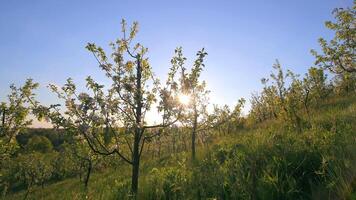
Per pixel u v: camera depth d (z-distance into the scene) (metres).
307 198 5.10
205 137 19.52
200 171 7.52
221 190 5.73
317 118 13.23
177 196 6.72
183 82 8.85
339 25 12.01
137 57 8.93
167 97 8.55
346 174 4.62
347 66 12.00
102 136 8.77
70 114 8.02
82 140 8.79
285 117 13.88
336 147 6.02
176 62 8.85
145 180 9.12
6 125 14.38
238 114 12.52
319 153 6.30
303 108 18.53
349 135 6.70
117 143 8.87
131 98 8.51
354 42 11.70
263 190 5.14
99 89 8.20
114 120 8.43
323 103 21.62
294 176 5.75
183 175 7.61
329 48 12.12
